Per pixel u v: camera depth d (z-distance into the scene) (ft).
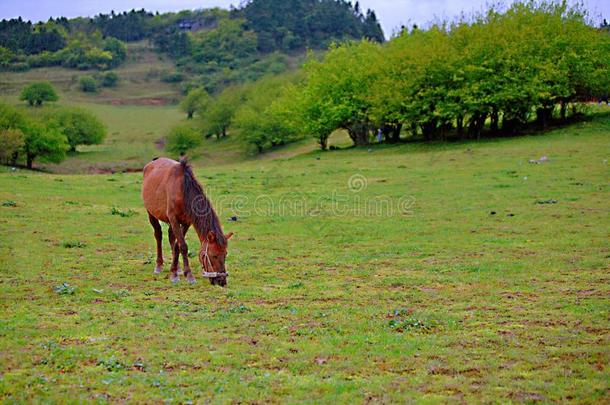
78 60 583.58
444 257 45.91
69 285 36.17
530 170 91.91
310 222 62.23
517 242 50.24
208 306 32.73
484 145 129.49
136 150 277.23
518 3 157.17
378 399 20.86
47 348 25.20
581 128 139.85
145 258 45.39
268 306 32.94
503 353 25.22
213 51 609.01
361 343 26.71
